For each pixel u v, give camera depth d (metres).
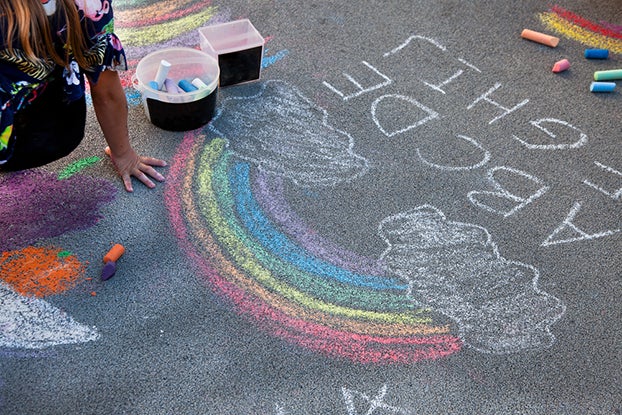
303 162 2.89
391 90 3.26
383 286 2.48
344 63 3.37
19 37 1.86
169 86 2.88
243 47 3.04
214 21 3.54
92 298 2.35
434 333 2.35
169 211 2.65
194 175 2.79
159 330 2.28
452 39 3.57
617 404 2.22
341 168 2.88
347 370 2.22
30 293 2.34
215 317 2.33
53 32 1.95
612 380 2.28
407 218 2.71
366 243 2.62
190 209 2.66
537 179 2.91
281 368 2.21
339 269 2.52
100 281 2.39
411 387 2.20
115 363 2.18
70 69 2.12
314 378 2.20
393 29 3.59
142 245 2.52
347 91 3.23
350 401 2.15
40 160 2.41
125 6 3.57
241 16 3.58
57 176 2.71
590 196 2.87
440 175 2.89
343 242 2.61
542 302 2.48
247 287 2.43
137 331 2.27
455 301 2.46
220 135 2.97
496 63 3.46
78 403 2.08
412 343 2.32
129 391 2.12
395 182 2.85
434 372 2.24
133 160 2.71
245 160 2.88
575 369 2.29
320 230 2.64
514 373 2.27
